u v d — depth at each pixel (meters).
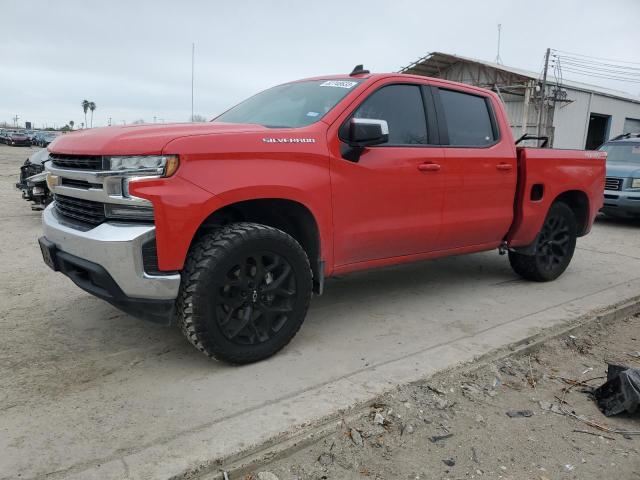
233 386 3.08
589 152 5.74
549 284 5.52
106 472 2.29
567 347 4.02
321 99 3.94
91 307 4.36
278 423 2.68
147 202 2.84
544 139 5.62
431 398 3.09
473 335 3.95
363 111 3.84
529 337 3.94
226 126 3.38
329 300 4.79
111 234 2.88
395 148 3.96
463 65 25.52
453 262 6.40
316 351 3.61
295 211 3.54
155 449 2.45
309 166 3.43
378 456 2.60
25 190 9.12
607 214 10.25
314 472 2.46
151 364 3.36
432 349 3.65
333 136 3.58
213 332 3.09
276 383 3.13
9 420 2.70
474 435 2.81
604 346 4.14
